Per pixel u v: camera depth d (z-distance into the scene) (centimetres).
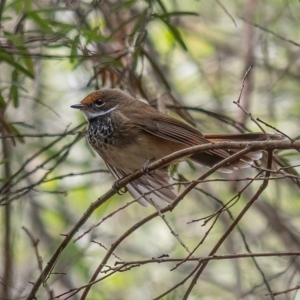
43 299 1313
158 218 1512
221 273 1395
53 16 1156
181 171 1391
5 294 1042
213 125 1363
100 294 1388
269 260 1355
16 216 1359
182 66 1555
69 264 1288
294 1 1466
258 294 1255
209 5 1552
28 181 1382
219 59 1480
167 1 1535
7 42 1005
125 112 953
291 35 1476
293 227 1334
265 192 1406
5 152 1127
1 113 1025
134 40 1094
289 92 1471
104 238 1425
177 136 935
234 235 1411
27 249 1438
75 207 1502
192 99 1489
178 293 1183
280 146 730
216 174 1434
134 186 904
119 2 1166
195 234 1459
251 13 1371
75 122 1469
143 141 944
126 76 1055
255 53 1436
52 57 961
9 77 1323
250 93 1280
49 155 1366
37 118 1448
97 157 1451
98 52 1089
